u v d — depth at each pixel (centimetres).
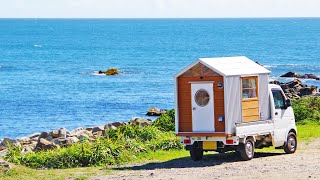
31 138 4738
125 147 3362
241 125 2883
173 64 14600
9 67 13762
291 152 3183
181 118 2938
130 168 2903
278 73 11750
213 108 2864
